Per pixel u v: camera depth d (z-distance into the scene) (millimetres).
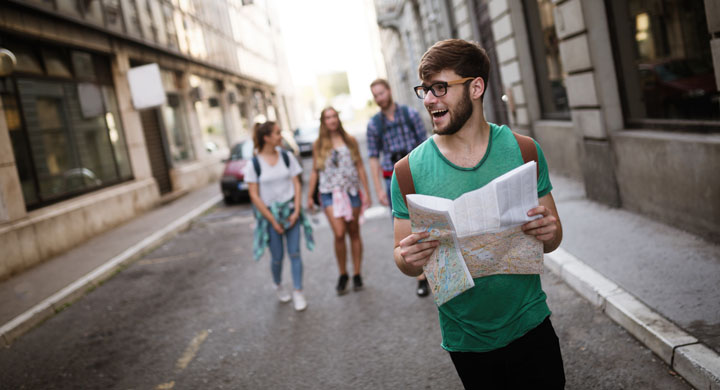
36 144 10234
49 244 9250
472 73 1713
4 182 8531
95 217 11055
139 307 6191
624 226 5465
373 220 9016
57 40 11234
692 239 4723
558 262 4762
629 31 5805
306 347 4305
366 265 6461
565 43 6762
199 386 3871
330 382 3635
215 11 27047
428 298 4965
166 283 7145
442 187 1771
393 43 32656
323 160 5324
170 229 10734
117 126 13891
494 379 1886
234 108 29719
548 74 9234
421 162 1810
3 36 9797
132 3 15562
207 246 9266
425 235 1722
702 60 4691
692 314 3344
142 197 13734
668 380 2939
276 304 5547
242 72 31938
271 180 5125
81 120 12164
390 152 5215
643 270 4203
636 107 5980
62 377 4398
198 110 22281
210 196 15727
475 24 13250
